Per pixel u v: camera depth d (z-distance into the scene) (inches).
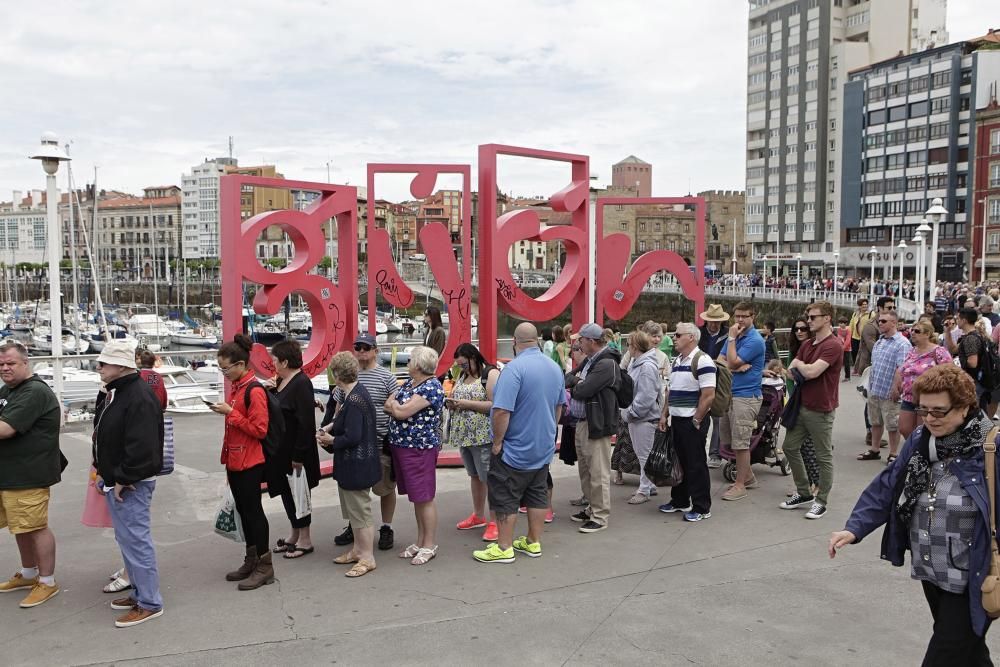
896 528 128.1
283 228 297.6
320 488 303.4
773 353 349.4
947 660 118.9
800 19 3193.9
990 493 116.3
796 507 270.2
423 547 220.5
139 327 1840.6
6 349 181.6
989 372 284.0
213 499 288.4
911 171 2728.8
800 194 3243.1
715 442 341.4
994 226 2405.3
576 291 362.9
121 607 185.2
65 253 4315.9
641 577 206.1
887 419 333.4
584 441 250.5
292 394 217.6
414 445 215.8
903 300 1333.7
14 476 185.5
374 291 317.7
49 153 414.3
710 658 159.5
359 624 177.3
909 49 3070.9
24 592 198.4
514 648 164.7
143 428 174.2
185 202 4291.3
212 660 160.6
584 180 360.8
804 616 179.8
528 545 224.2
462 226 335.6
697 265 407.2
